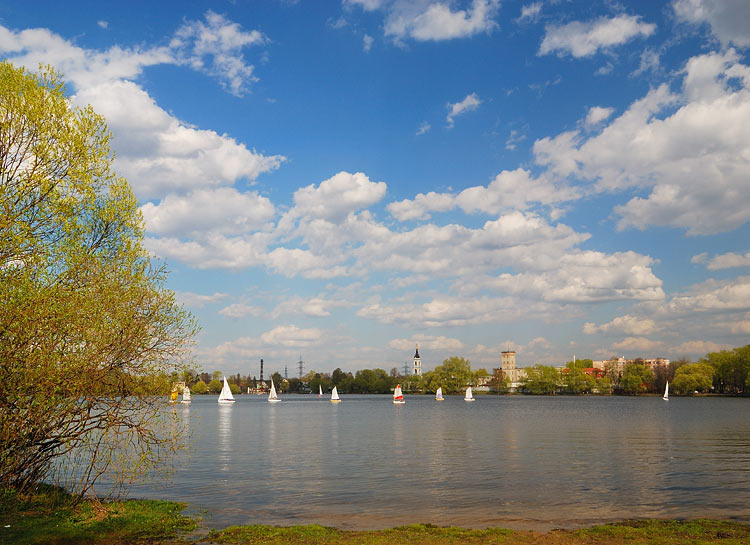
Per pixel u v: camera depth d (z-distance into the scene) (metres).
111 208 23.23
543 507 28.42
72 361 20.75
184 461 45.94
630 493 31.95
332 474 38.94
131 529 21.98
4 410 20.88
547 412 144.75
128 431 23.23
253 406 199.62
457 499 30.39
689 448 55.28
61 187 22.22
